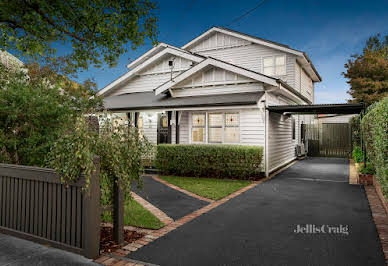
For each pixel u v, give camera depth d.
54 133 5.56
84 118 3.87
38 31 5.16
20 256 3.48
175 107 11.17
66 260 3.37
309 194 7.33
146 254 3.56
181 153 10.30
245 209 5.84
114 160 3.75
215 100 10.80
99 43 5.93
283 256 3.50
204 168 10.00
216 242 3.98
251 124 10.89
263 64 17.48
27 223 4.09
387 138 4.37
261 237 4.18
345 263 3.29
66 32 5.58
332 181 9.40
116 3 5.48
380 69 21.58
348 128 17.91
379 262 3.32
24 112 5.32
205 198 6.90
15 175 4.20
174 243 3.94
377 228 4.56
